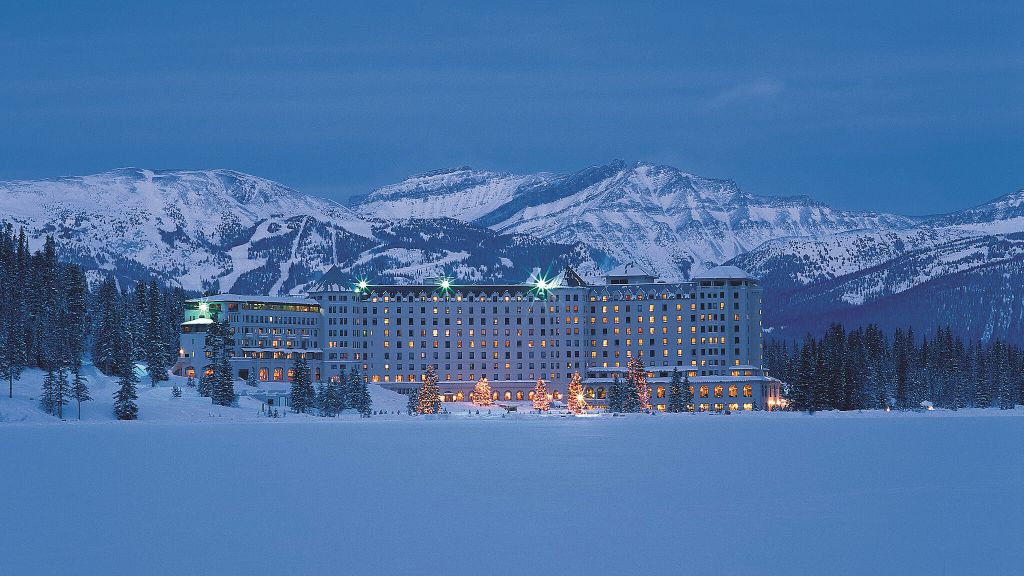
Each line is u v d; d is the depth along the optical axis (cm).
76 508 13175
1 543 10994
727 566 9925
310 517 12500
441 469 17175
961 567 9844
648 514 12594
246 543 10988
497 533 11469
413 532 11550
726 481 15450
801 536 11200
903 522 11956
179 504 13475
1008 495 13900
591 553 10462
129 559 10262
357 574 9688
